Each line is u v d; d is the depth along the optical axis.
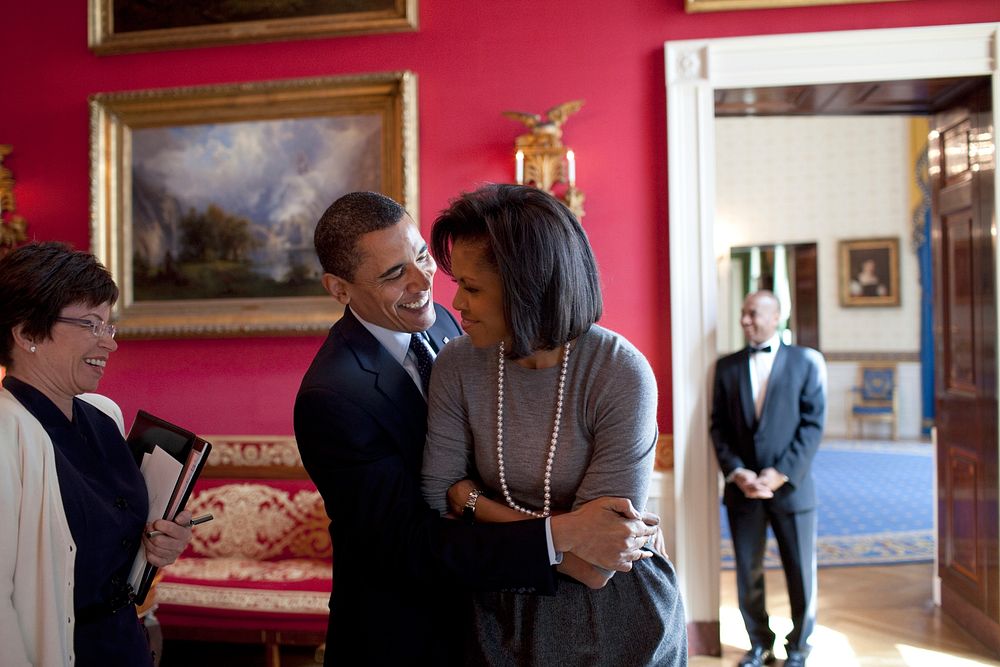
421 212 4.36
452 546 1.40
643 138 4.18
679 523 4.03
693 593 4.02
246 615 3.49
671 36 4.15
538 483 1.42
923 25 3.94
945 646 4.01
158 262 4.60
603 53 4.21
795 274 11.80
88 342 1.65
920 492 7.81
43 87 4.71
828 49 3.96
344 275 1.74
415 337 1.89
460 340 1.54
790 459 3.66
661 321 4.16
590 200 4.21
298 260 4.48
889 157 11.35
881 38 3.91
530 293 1.28
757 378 3.82
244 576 3.70
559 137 4.10
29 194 4.71
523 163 4.15
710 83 4.04
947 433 4.42
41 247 1.63
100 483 1.69
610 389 1.36
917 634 4.18
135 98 4.54
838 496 7.72
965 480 4.20
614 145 4.20
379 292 1.72
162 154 4.59
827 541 6.11
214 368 4.54
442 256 1.41
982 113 3.95
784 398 3.71
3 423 1.53
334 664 1.65
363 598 1.61
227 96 4.48
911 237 11.28
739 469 3.70
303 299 4.47
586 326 1.33
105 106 4.59
